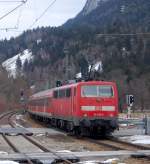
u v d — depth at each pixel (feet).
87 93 98.84
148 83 444.55
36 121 195.83
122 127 130.62
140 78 470.80
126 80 450.71
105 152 63.87
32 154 61.31
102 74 451.53
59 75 429.38
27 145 80.18
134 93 416.87
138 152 62.90
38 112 191.83
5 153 64.34
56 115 128.26
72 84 106.63
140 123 110.52
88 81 100.22
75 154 60.90
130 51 553.23
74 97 100.99
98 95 98.99
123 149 71.10
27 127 140.97
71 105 104.06
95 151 66.95
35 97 212.43
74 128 102.83
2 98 417.49
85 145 80.79
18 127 136.67
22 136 102.63
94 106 98.48
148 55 538.06
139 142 84.84
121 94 372.99
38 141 88.43
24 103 341.41
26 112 308.81
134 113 308.60
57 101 126.31
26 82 512.22
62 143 84.94
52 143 84.94
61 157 57.21
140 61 527.81
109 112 98.89
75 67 336.29
